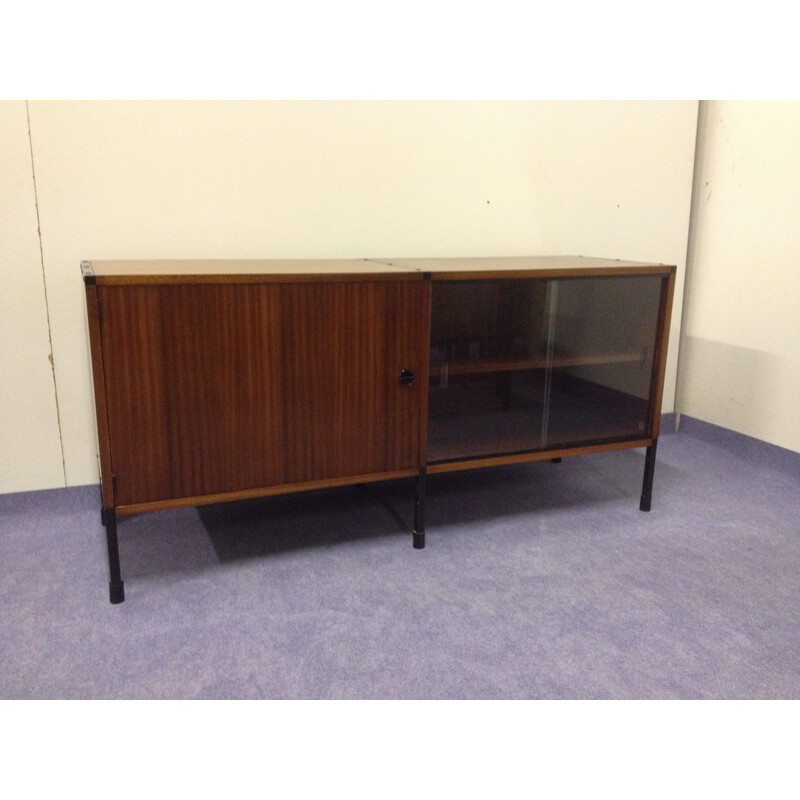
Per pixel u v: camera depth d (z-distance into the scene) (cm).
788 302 275
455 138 258
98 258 223
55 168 213
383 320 199
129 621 179
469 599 192
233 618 182
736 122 287
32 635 173
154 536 224
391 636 175
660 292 234
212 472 189
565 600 192
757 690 158
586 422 237
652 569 209
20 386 224
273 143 234
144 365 176
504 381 224
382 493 261
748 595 196
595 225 289
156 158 222
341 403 200
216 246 234
